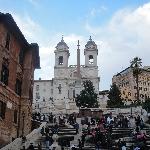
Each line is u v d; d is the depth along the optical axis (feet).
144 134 100.53
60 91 350.23
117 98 250.57
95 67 354.74
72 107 268.41
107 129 114.62
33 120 131.85
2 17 94.32
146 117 153.38
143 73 379.55
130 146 90.33
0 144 93.76
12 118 105.29
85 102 251.39
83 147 94.43
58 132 118.42
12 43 106.01
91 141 104.94
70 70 357.61
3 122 96.58
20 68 115.14
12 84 106.01
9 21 97.25
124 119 126.11
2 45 95.76
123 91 374.22
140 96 368.07
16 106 110.52
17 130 110.63
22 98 115.24
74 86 345.51
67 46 368.68
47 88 366.02
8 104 101.50
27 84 117.39
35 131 115.65
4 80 99.09
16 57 110.52
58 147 95.61
